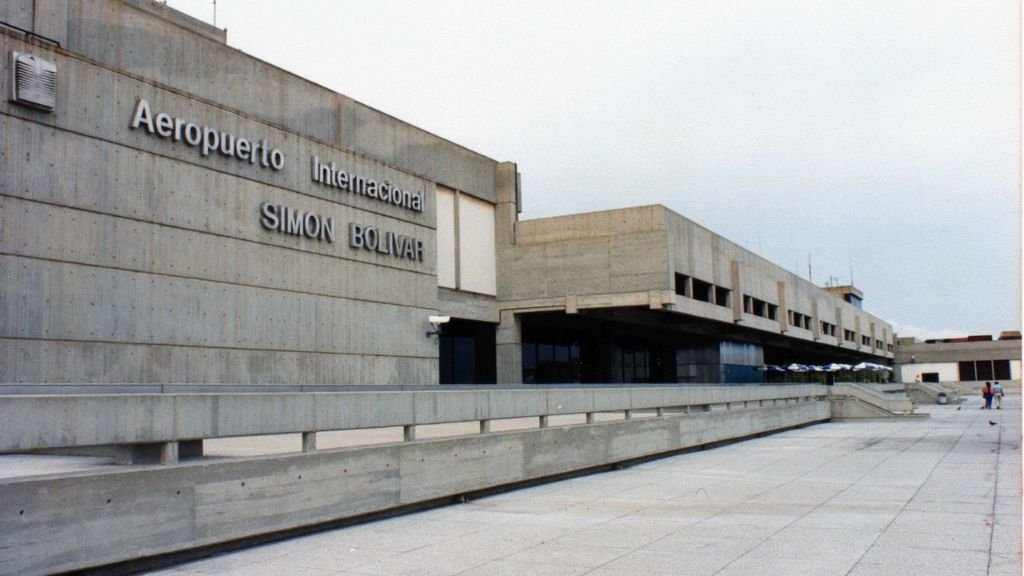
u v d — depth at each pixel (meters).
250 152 26.20
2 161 19.67
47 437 7.32
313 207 28.59
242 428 9.21
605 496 13.50
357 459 10.69
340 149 30.00
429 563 8.32
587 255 41.12
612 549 8.94
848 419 40.75
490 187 43.69
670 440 20.72
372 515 11.11
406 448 11.61
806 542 9.20
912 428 32.47
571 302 41.16
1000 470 16.67
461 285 40.94
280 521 9.48
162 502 8.12
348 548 9.14
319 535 9.98
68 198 20.97
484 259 42.97
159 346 22.81
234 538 8.88
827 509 11.72
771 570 7.80
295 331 27.28
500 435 13.83
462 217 41.62
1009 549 8.70
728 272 48.47
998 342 110.50
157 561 8.23
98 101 21.86
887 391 65.81
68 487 7.30
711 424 23.66
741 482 15.23
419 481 11.80
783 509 11.78
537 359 47.62
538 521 10.96
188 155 24.19
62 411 7.46
